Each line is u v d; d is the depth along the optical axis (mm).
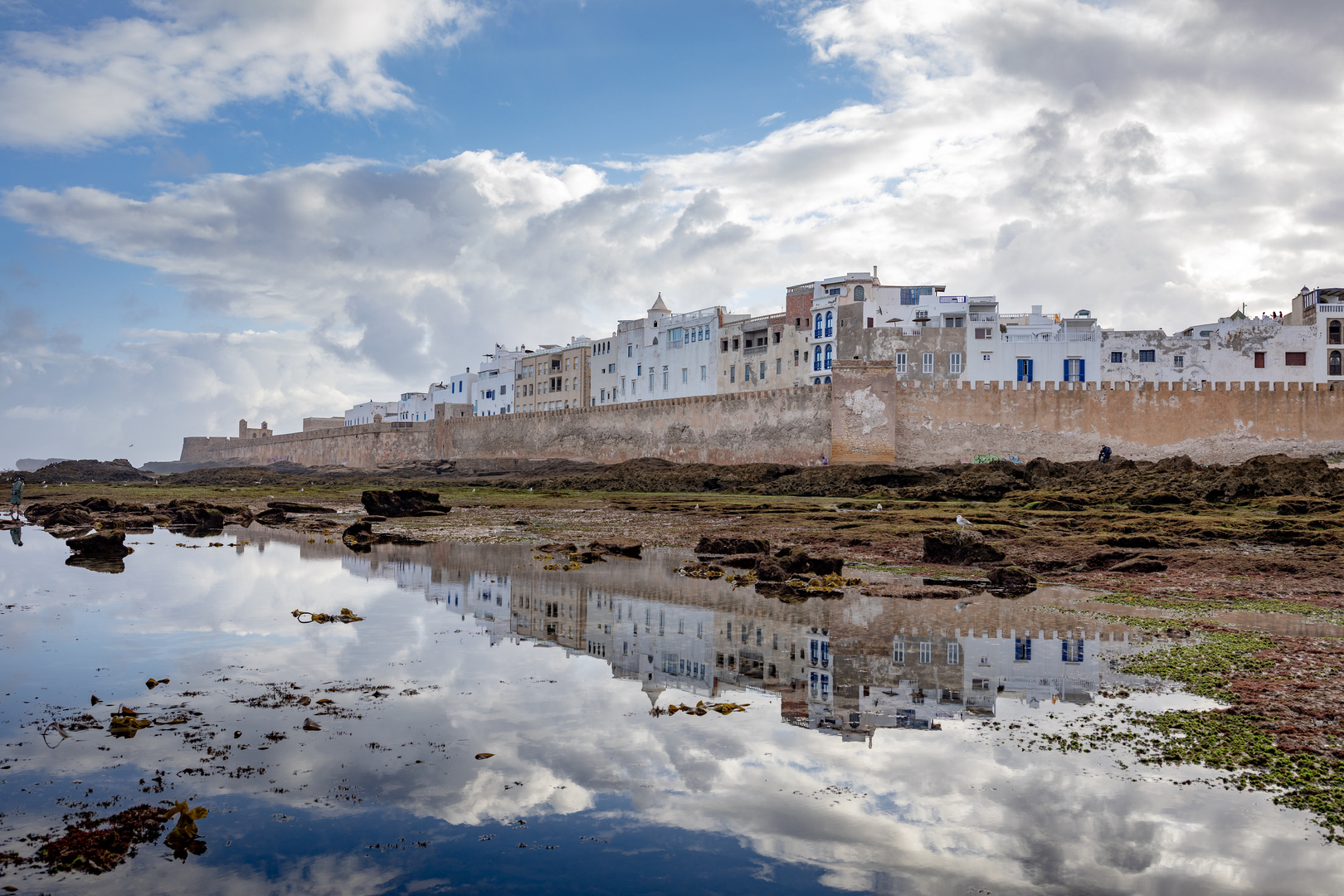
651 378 98500
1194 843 8305
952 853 8141
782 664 15281
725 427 75062
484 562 29594
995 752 10766
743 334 86500
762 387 84312
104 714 12070
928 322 78375
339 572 27016
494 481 84625
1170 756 10594
